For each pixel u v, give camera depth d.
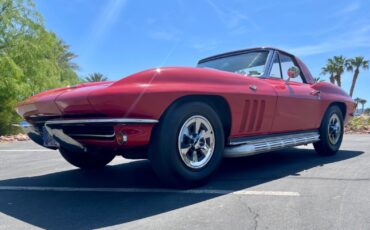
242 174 3.79
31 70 14.75
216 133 3.24
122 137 2.73
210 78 3.22
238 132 3.50
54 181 3.78
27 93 13.77
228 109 3.34
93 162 4.32
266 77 4.07
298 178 3.56
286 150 5.73
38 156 5.88
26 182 3.76
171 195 2.97
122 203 2.82
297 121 4.24
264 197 2.87
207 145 3.20
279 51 4.48
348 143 7.12
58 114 3.04
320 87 4.86
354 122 14.27
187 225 2.28
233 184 3.33
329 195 2.90
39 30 15.25
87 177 3.95
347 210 2.51
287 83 4.27
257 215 2.43
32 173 4.30
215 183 3.37
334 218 2.36
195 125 3.09
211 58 4.76
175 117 2.90
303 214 2.44
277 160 4.71
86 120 2.77
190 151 3.09
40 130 3.52
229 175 3.74
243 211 2.52
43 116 3.25
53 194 3.19
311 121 4.54
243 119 3.47
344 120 5.40
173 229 2.21
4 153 6.41
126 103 2.68
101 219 2.45
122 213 2.57
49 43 15.92
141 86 2.75
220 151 3.29
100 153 3.30
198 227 2.23
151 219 2.41
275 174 3.78
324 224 2.25
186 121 3.00
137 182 3.59
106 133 2.82
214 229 2.20
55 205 2.84
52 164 4.96
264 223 2.28
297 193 2.98
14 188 3.47
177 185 3.04
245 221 2.32
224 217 2.41
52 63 16.08
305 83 4.84
